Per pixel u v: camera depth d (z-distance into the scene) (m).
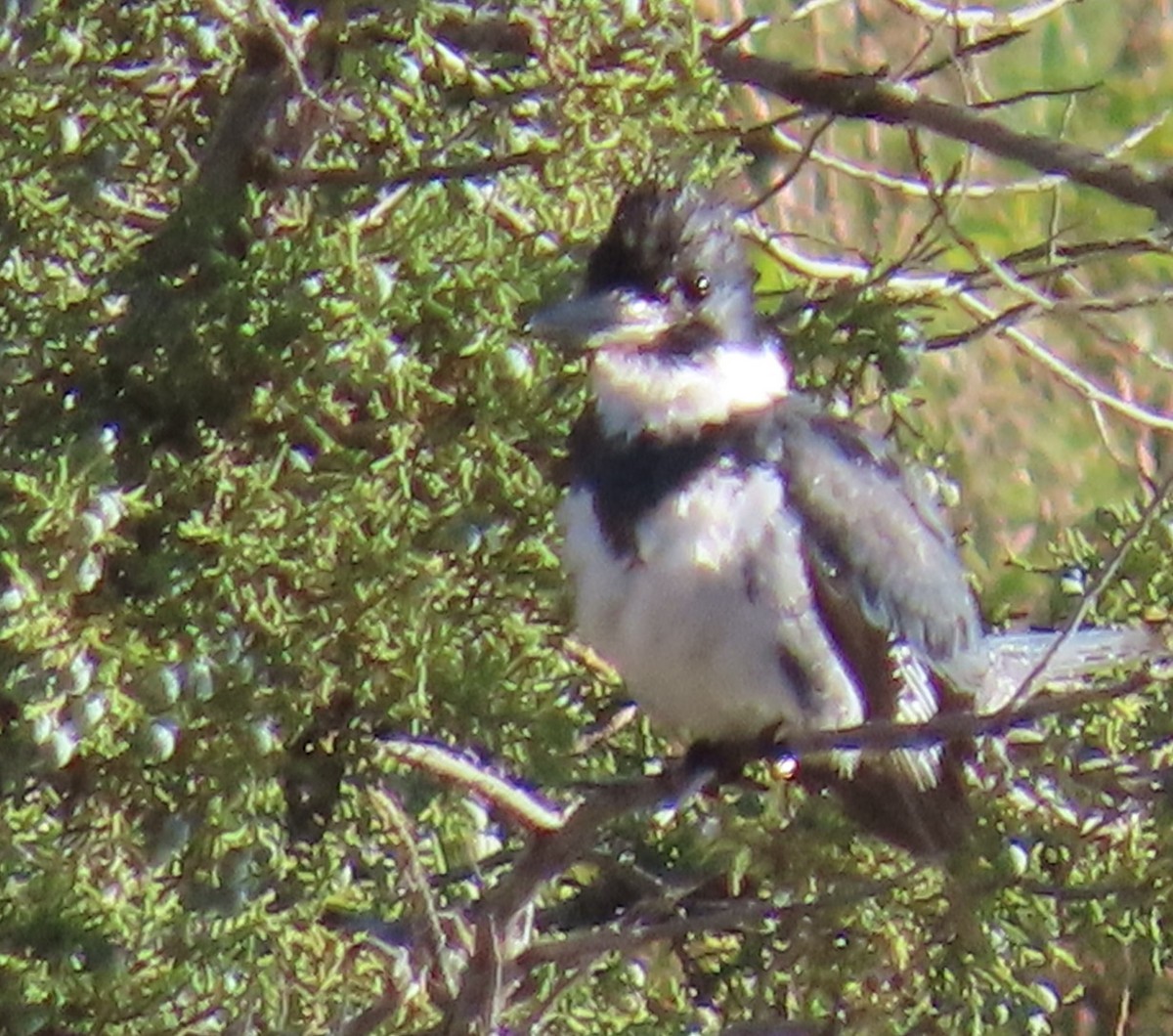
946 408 17.20
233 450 9.59
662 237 9.83
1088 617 10.97
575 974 9.10
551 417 9.83
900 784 9.71
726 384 9.66
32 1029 8.79
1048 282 13.11
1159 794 10.31
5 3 10.01
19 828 9.02
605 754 10.52
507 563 9.66
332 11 10.02
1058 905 10.42
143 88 10.35
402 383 9.43
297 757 9.70
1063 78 20.41
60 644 8.72
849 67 17.67
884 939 10.25
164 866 9.29
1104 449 17.11
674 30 10.27
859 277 11.43
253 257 9.53
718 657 9.20
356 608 9.30
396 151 10.27
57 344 9.87
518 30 10.21
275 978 9.10
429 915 8.48
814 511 9.39
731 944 10.68
